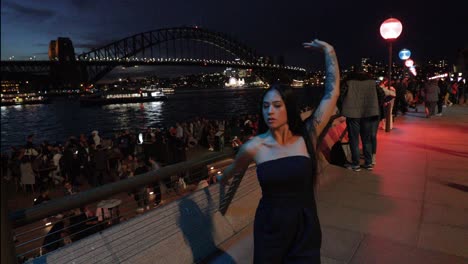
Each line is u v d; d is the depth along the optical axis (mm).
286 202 1813
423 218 3689
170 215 3074
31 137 14039
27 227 7316
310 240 1795
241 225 3555
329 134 6180
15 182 12266
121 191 2641
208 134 17969
